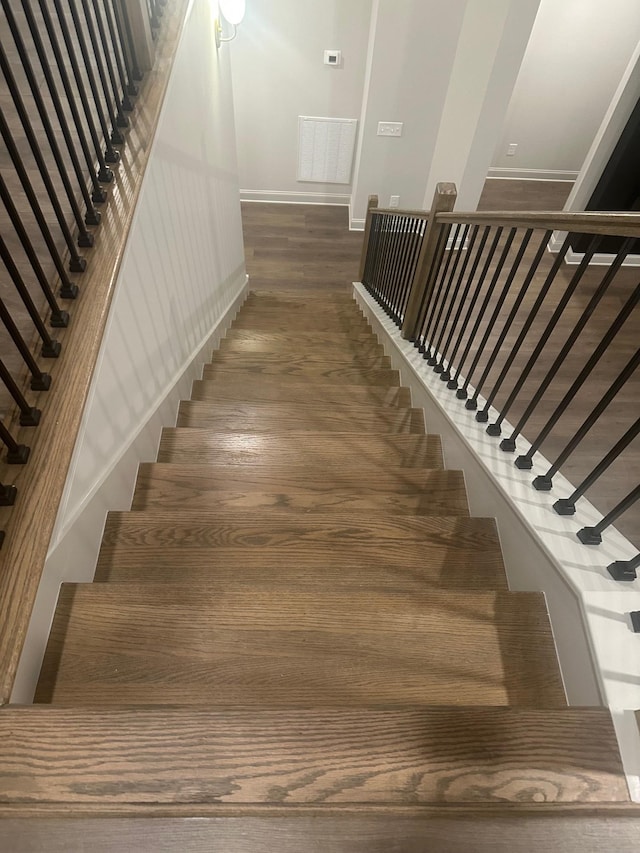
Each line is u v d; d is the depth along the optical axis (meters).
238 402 2.37
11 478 1.04
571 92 5.78
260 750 0.74
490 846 0.71
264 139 5.34
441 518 1.47
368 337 3.53
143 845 0.68
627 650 0.97
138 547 1.37
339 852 0.69
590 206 4.62
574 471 3.06
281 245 5.40
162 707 0.77
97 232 1.44
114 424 1.50
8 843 0.68
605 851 0.72
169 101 1.95
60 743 0.74
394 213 3.13
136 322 1.66
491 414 1.88
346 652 1.06
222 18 3.47
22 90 1.87
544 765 0.77
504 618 1.14
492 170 6.47
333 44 4.62
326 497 1.65
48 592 1.06
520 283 4.63
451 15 3.96
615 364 3.81
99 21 1.51
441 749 0.77
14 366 1.19
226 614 1.09
